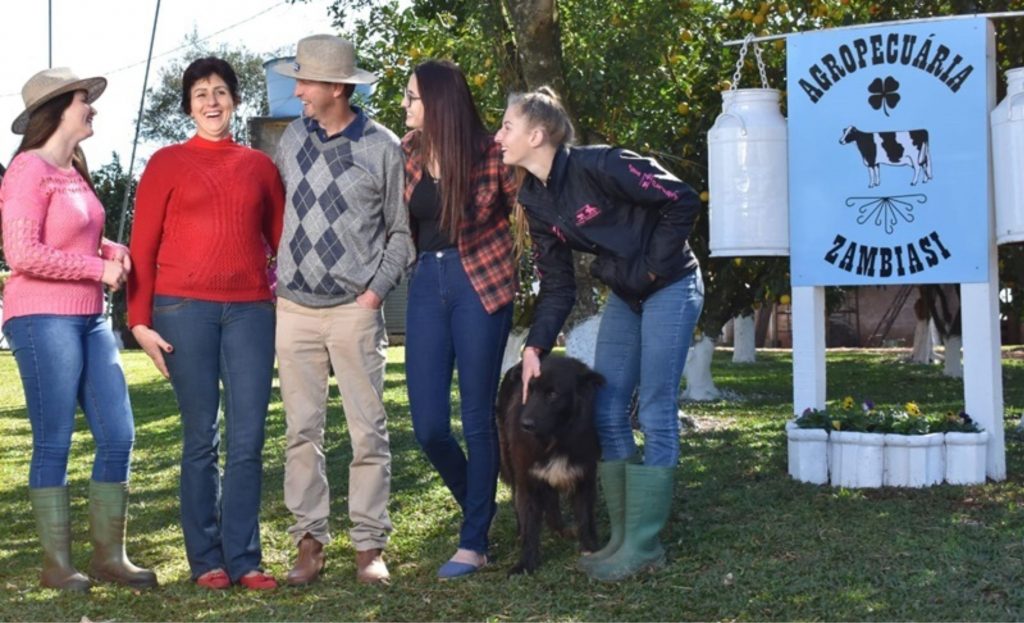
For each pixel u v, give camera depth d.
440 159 4.58
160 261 4.72
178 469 8.32
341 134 4.73
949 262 6.32
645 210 4.53
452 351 4.84
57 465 4.78
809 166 6.58
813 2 9.90
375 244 4.78
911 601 4.21
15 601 4.62
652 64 9.64
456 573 4.82
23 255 4.52
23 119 4.82
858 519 5.43
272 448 9.25
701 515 5.68
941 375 15.70
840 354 23.53
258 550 4.86
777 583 4.48
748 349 20.23
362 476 4.86
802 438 6.41
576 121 8.60
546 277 4.89
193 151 4.73
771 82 10.64
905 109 6.37
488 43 9.46
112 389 4.87
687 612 4.23
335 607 4.46
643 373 4.68
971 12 9.14
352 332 4.75
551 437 4.80
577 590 4.57
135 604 4.58
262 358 4.79
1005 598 4.22
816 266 6.60
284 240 4.77
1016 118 5.98
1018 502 5.71
